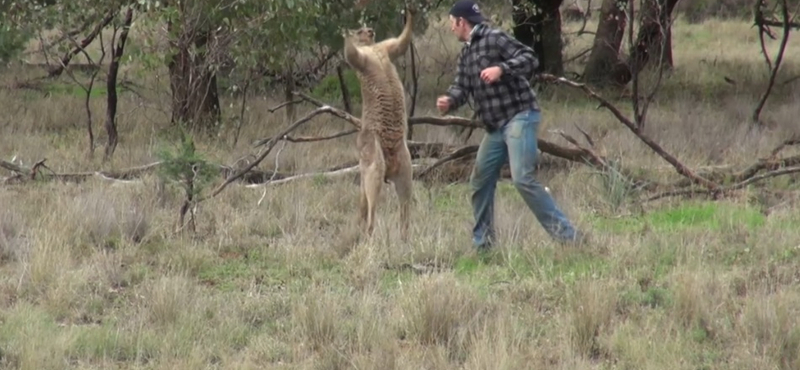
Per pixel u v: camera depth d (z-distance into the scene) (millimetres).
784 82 31375
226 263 13508
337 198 16750
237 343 10695
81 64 33469
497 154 13602
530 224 14711
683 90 32281
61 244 13602
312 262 13391
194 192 14891
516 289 12062
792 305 11203
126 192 16844
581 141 22578
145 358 10266
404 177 14227
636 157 20047
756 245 13703
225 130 22891
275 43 20219
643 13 26000
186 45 20250
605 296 11297
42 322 11008
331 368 9945
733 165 19078
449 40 39062
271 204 16219
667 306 11547
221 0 19375
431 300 10953
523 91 13375
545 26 32656
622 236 14266
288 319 11383
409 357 10078
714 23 51125
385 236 13922
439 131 22938
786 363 9820
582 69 39156
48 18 20469
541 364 10023
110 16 20297
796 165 18109
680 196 16953
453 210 16188
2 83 30875
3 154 20688
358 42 14305
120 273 12828
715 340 10531
